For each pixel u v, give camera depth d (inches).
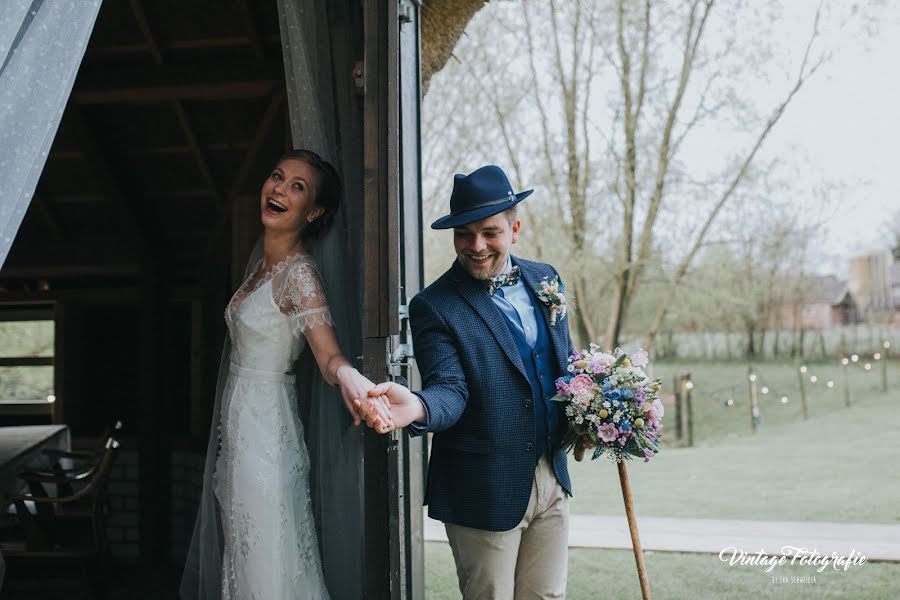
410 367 118.4
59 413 240.8
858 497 268.8
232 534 99.9
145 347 216.5
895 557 186.7
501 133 598.5
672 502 270.7
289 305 101.7
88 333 244.5
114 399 242.7
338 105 118.3
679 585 169.8
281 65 182.7
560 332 101.0
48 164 211.5
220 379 111.0
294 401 105.9
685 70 586.9
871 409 541.3
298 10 115.5
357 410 85.0
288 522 100.3
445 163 599.8
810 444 418.3
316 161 106.4
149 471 211.9
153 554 209.5
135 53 186.5
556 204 601.9
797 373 626.5
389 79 97.0
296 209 104.3
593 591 166.2
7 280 243.6
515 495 92.8
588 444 98.5
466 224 93.0
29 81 65.9
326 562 108.4
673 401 600.4
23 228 229.8
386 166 96.3
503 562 93.6
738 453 394.9
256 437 101.0
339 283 109.7
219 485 103.6
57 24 67.6
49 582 171.8
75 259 229.0
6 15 62.1
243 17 175.5
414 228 126.3
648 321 658.2
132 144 205.6
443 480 95.8
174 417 227.0
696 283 628.1
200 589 107.7
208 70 183.6
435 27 228.1
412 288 123.3
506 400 93.9
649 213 598.2
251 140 200.4
